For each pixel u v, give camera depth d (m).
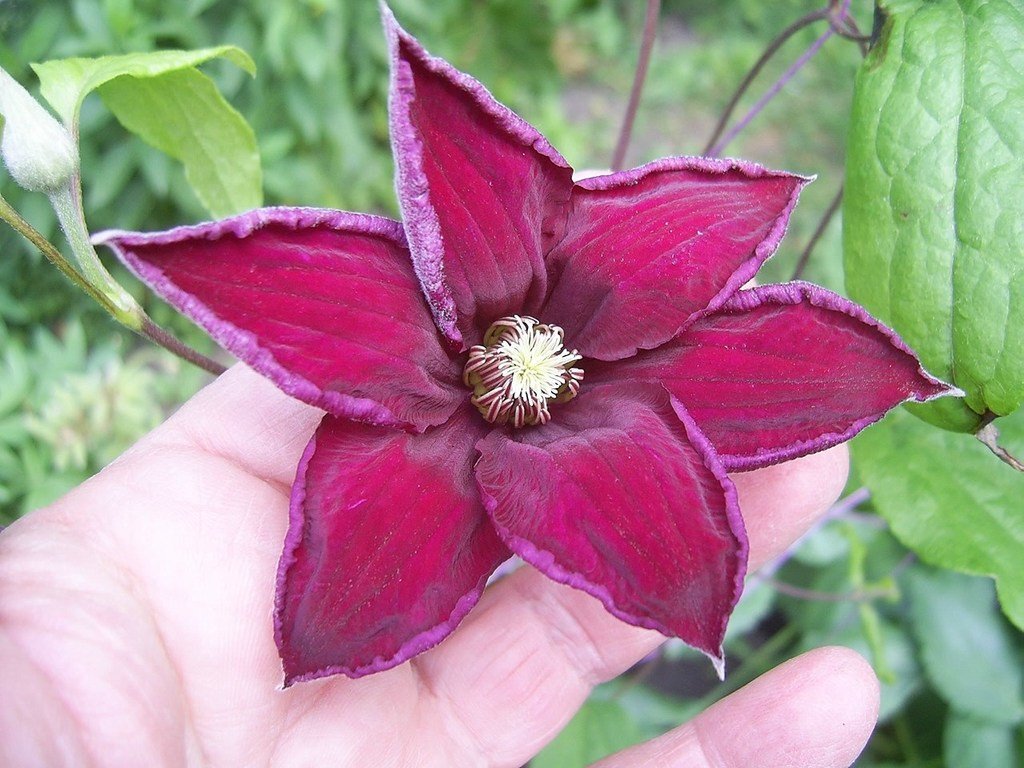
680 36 0.49
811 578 0.27
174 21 0.35
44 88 0.15
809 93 0.45
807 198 0.41
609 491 0.13
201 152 0.18
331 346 0.12
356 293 0.13
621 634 0.18
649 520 0.12
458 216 0.13
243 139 0.18
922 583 0.25
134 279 0.36
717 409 0.14
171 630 0.14
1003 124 0.14
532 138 0.13
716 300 0.14
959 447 0.18
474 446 0.14
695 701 0.28
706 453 0.12
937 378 0.14
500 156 0.13
